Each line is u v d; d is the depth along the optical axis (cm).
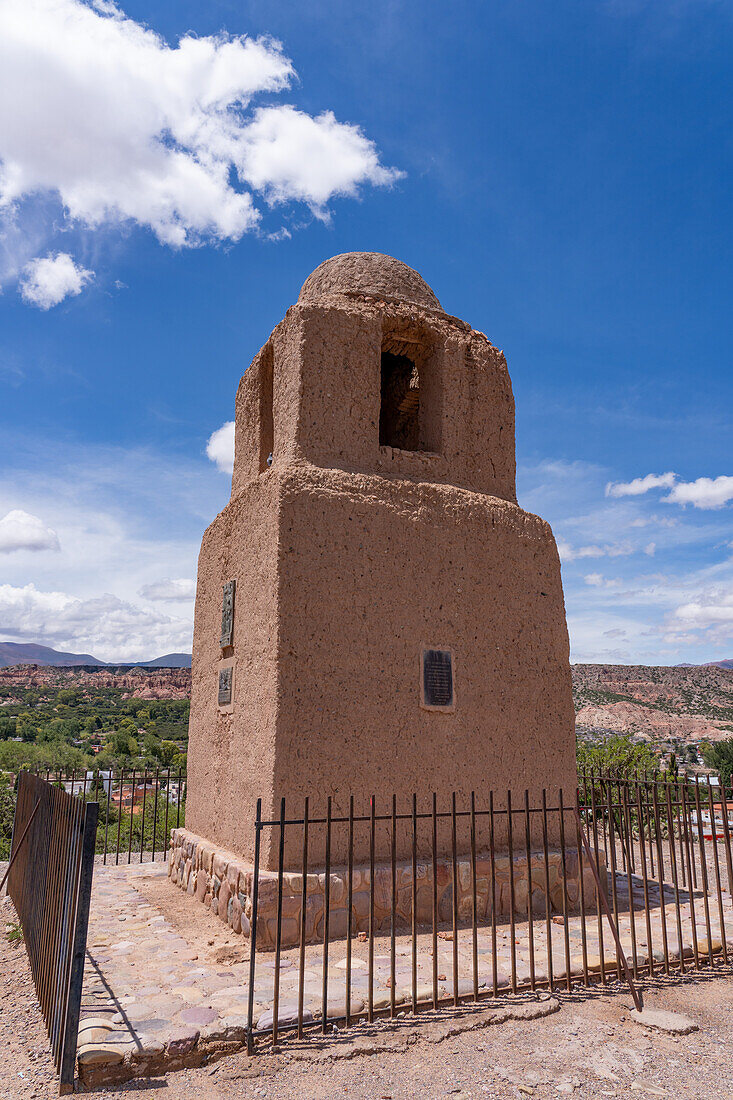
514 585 784
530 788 738
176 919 665
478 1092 372
